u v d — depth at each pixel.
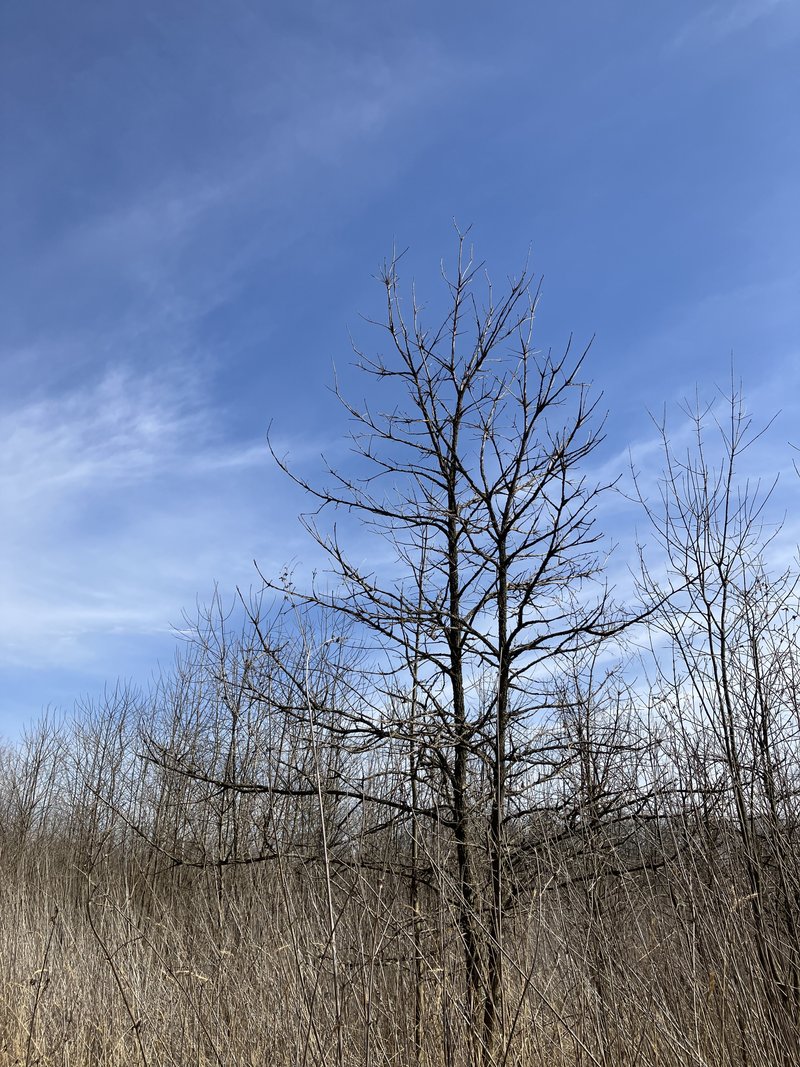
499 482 7.43
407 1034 5.73
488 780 7.03
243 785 7.28
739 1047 5.43
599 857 6.35
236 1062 6.09
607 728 6.98
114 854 15.21
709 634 6.64
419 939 6.04
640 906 6.16
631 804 6.63
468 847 6.73
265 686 7.44
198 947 7.41
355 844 6.32
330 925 5.50
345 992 5.64
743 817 6.17
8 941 9.29
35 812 21.88
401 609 7.24
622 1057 5.54
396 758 6.84
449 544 7.70
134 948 7.41
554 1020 5.66
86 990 7.32
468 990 5.76
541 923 5.80
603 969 5.76
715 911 5.74
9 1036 7.21
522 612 7.04
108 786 17.64
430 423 7.77
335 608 7.26
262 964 6.50
